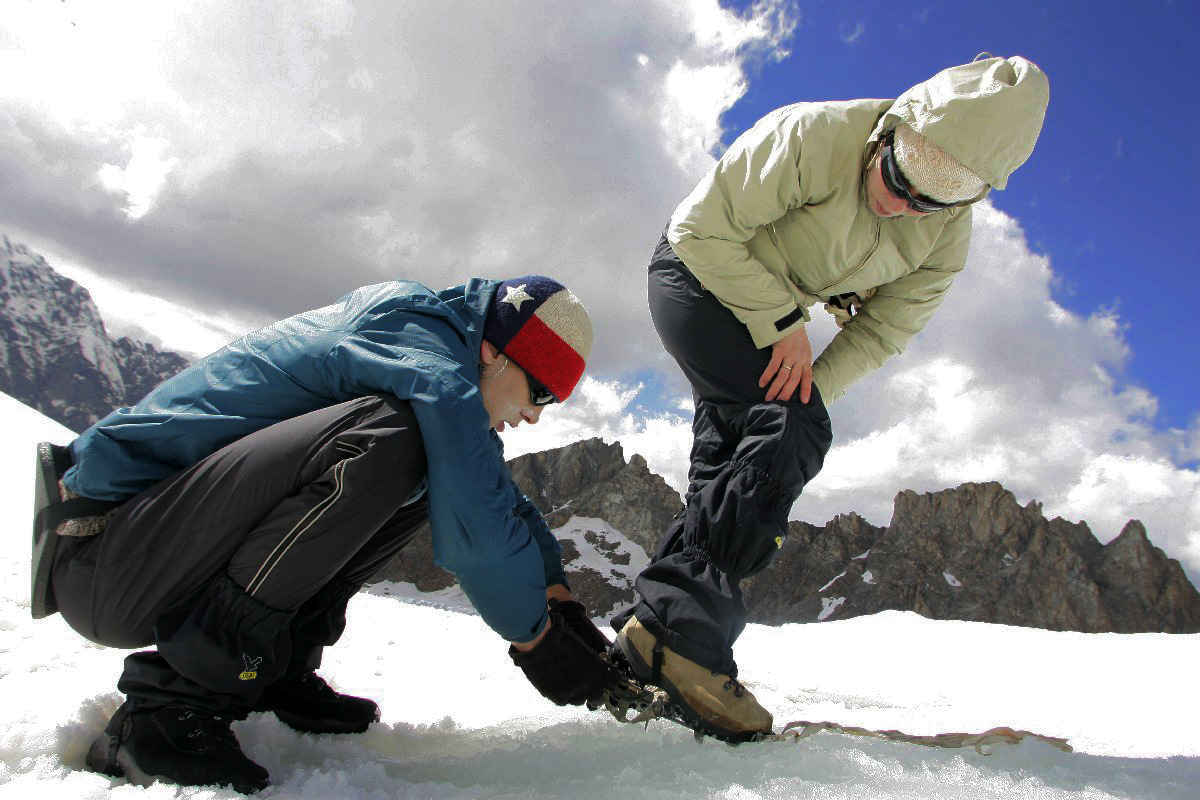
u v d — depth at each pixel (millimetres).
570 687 1641
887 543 140750
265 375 1457
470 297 1651
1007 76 1712
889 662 3965
